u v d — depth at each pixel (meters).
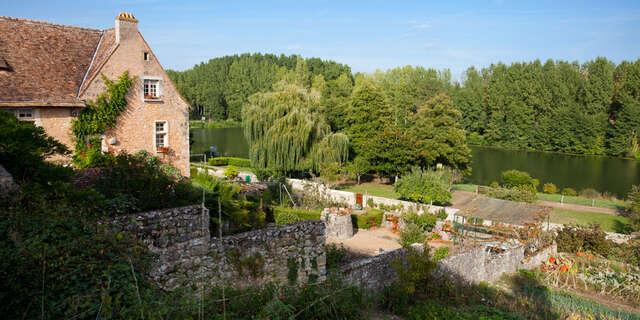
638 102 71.56
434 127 47.72
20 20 20.19
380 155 42.00
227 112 117.94
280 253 10.38
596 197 40.19
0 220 6.84
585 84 80.56
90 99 19.59
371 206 31.95
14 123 9.32
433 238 23.53
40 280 6.07
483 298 13.83
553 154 74.38
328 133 42.41
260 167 39.66
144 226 8.19
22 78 18.34
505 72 90.06
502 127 84.88
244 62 125.69
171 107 22.44
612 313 14.38
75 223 7.30
